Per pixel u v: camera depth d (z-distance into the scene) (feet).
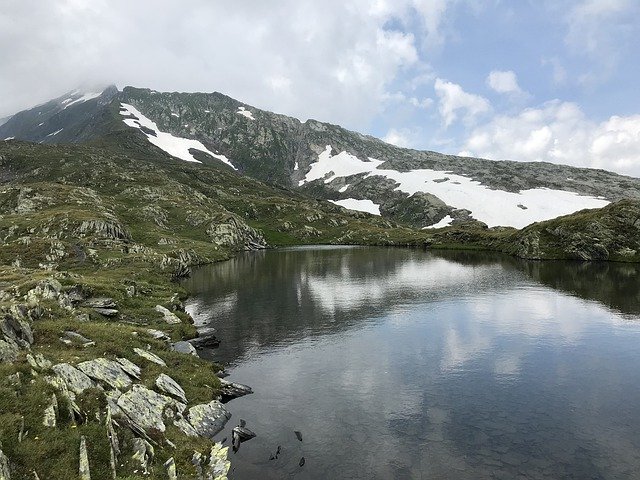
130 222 584.81
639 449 94.73
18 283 174.81
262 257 561.84
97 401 86.07
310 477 84.94
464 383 134.92
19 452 64.03
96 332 128.57
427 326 205.05
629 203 465.88
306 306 253.03
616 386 131.03
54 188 578.25
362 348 172.45
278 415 113.60
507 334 189.26
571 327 198.80
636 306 238.68
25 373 85.56
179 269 370.32
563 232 484.74
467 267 424.87
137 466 73.36
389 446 97.35
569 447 96.12
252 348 173.88
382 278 360.89
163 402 101.14
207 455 89.56
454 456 92.84
